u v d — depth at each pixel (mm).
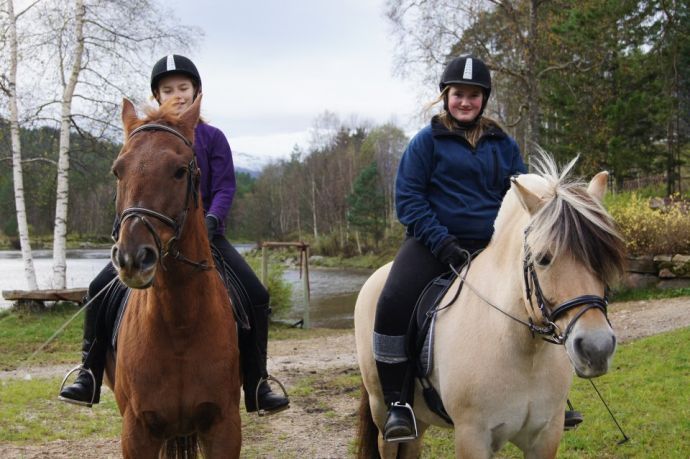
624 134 20562
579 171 20406
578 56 18078
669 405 5730
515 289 2812
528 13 17562
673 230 13219
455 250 3277
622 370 7066
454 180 3459
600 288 2463
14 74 14227
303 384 7680
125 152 2643
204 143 3711
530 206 2611
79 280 21172
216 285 3152
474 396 2891
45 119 14523
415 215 3393
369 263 42156
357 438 4031
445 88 3539
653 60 21312
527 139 17859
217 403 3008
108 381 3875
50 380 8219
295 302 20609
